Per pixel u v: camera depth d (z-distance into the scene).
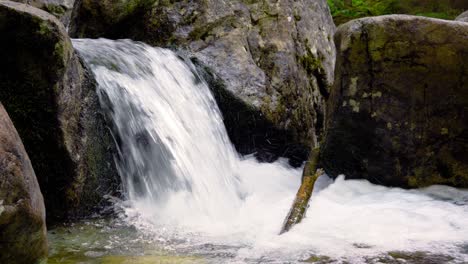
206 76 5.01
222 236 3.19
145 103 4.15
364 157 4.38
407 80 4.16
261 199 4.20
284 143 5.40
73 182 3.37
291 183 4.83
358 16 12.03
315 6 6.35
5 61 3.09
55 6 7.79
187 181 4.14
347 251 2.84
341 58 4.34
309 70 5.89
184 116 4.50
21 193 2.16
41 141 3.26
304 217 3.49
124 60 4.28
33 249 2.29
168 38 5.10
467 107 4.11
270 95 5.23
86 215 3.54
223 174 4.54
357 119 4.33
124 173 3.85
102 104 3.79
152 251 2.88
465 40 4.02
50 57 3.13
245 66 5.20
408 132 4.21
